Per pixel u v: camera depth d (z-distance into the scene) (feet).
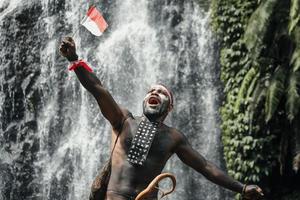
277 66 67.31
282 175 71.26
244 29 72.18
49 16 89.04
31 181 84.94
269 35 66.80
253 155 69.67
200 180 77.66
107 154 82.99
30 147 85.92
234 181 20.52
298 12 63.05
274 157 69.56
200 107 79.56
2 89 88.48
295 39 63.87
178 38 82.28
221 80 74.59
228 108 72.23
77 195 82.69
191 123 79.56
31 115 87.20
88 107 84.89
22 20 89.40
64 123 85.81
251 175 69.72
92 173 82.74
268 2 65.57
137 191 19.38
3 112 88.07
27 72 88.38
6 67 88.69
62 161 84.33
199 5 82.07
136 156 19.52
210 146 78.18
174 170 77.97
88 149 83.66
